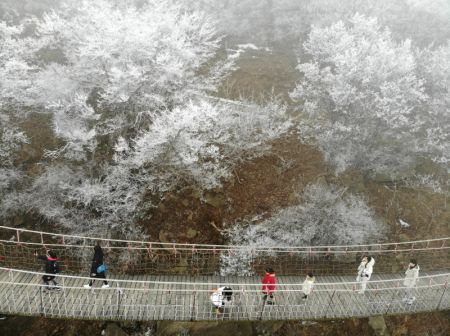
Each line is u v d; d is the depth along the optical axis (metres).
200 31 14.88
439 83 16.52
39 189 14.08
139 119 14.60
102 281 11.27
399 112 14.90
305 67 16.09
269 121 15.52
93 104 15.21
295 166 15.66
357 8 19.69
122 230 13.59
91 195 13.22
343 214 14.28
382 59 14.98
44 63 15.53
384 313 11.22
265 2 21.44
